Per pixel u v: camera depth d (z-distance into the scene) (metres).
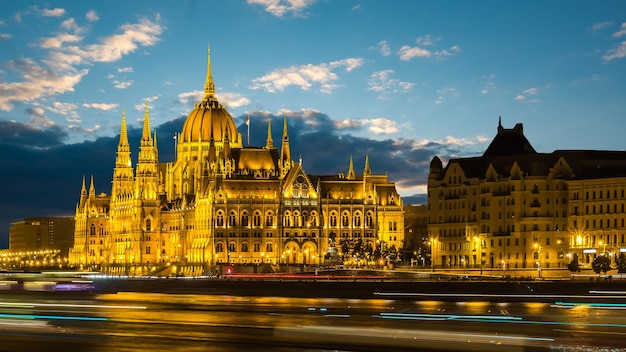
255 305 167.12
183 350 101.88
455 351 99.69
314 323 128.88
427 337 110.25
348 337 110.81
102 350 102.44
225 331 118.81
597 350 100.75
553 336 111.69
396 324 125.88
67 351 101.75
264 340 109.25
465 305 162.38
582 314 141.38
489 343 105.38
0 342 109.00
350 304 168.25
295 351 100.50
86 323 130.38
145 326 125.94
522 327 121.44
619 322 128.38
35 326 125.88
